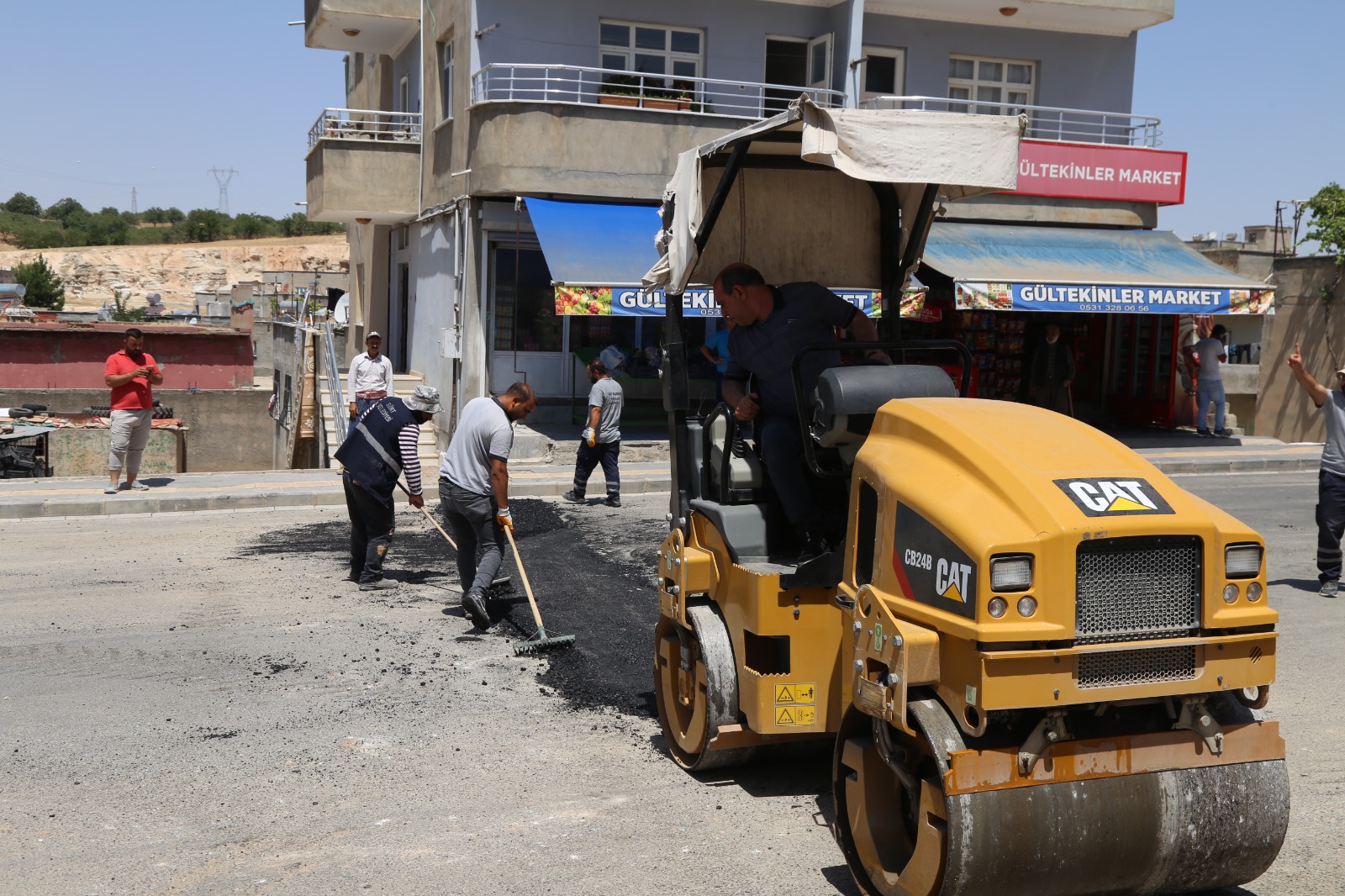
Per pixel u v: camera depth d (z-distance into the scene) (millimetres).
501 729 5988
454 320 18938
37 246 100250
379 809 4930
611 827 4734
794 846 4551
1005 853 3516
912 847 4000
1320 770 5312
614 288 15453
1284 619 8133
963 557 3521
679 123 17766
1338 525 8750
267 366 41219
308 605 8633
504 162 17172
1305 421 21422
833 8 19641
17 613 8328
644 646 7477
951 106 21125
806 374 5109
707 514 5250
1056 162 19859
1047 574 3459
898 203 5984
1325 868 4309
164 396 29797
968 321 20453
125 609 8453
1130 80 21859
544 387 18812
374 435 9023
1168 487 3756
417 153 21641
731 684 5047
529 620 8148
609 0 18719
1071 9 20234
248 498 13328
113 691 6582
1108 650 3480
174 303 86812
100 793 5113
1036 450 3805
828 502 5113
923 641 3645
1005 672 3428
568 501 13469
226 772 5371
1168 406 20734
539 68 17516
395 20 21859
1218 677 3637
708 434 5500
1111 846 3623
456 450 7953
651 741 5828
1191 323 20500
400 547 10945
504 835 4652
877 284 6215
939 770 3516
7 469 20828
